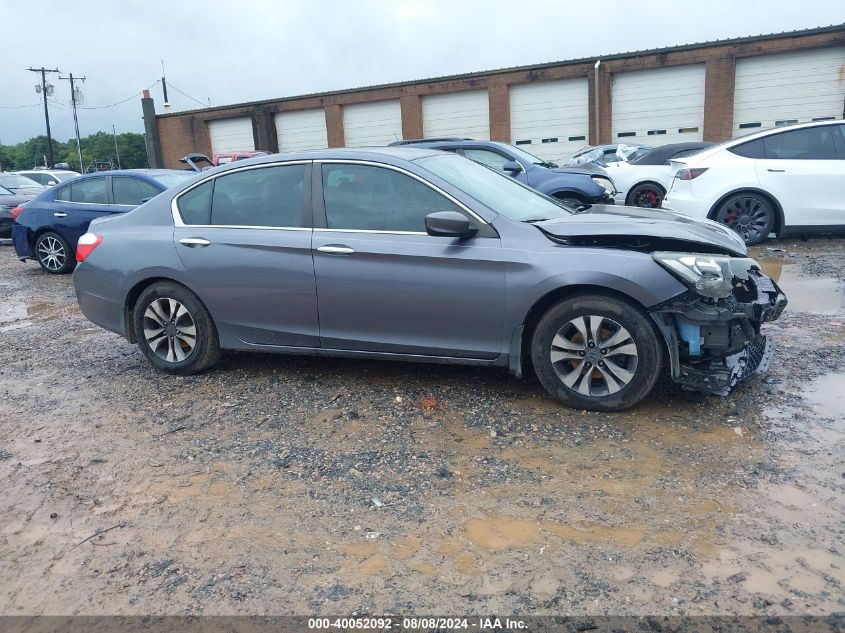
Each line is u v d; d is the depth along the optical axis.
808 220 9.21
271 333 4.87
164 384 5.14
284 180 4.80
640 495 3.27
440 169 4.66
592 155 18.55
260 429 4.24
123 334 5.35
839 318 5.96
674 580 2.67
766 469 3.43
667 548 2.86
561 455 3.70
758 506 3.12
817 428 3.84
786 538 2.88
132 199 10.16
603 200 10.40
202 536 3.13
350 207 4.58
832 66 21.53
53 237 10.74
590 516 3.12
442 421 4.21
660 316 3.95
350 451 3.88
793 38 21.61
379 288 4.44
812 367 4.77
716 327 3.91
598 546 2.90
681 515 3.08
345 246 4.48
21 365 5.88
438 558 2.88
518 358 4.26
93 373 5.53
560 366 4.21
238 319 4.94
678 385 4.53
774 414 4.05
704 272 3.82
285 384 4.98
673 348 3.96
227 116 32.31
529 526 3.07
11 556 3.06
